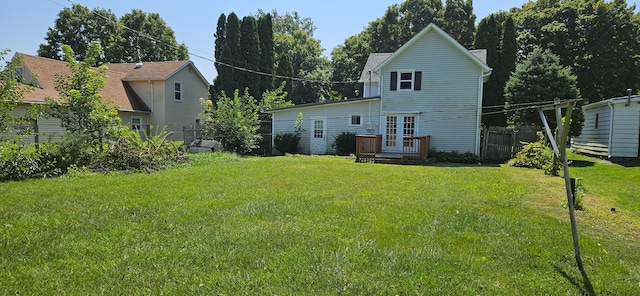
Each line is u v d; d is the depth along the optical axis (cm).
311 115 1930
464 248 416
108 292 307
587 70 2848
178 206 595
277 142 1936
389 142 1828
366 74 2217
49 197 666
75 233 451
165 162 1162
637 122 1457
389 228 485
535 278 343
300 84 3875
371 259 378
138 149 1117
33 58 1856
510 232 478
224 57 2539
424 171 1140
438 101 1753
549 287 325
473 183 883
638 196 760
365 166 1261
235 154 1622
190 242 420
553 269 364
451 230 481
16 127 1164
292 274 341
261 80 2748
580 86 2906
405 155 1516
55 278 330
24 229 467
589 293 316
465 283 331
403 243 429
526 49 2938
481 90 1705
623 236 479
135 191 728
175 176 945
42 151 980
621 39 2786
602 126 1614
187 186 791
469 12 3494
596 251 410
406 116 1798
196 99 2552
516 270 361
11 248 398
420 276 341
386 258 382
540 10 3141
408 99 1784
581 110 1636
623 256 405
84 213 550
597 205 668
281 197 677
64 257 377
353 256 384
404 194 726
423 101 1769
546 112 1717
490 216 556
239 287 316
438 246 421
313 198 672
